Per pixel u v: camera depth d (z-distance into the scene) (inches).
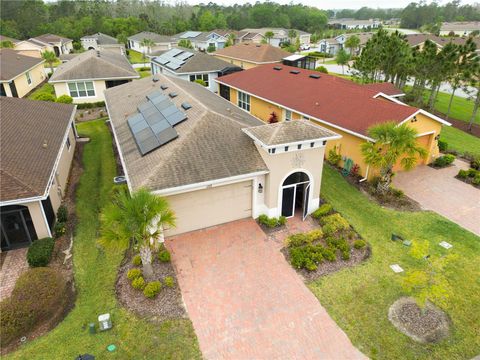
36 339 430.6
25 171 593.0
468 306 472.4
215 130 654.5
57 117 920.9
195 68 1633.9
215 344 423.2
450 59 1210.6
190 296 491.5
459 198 745.6
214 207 630.5
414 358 404.5
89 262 557.6
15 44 2642.7
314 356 409.1
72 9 4269.2
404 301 480.7
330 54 3284.9
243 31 3922.2
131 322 451.2
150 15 5022.1
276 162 605.9
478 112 1438.2
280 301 483.8
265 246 592.7
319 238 605.3
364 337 430.9
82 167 899.4
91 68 1453.0
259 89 1232.2
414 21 5959.6
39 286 461.1
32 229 581.6
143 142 677.9
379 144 705.0
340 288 504.1
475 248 585.9
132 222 448.5
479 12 6648.6
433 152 898.1
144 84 1095.0
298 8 5595.5
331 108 927.7
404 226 645.9
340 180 810.8
